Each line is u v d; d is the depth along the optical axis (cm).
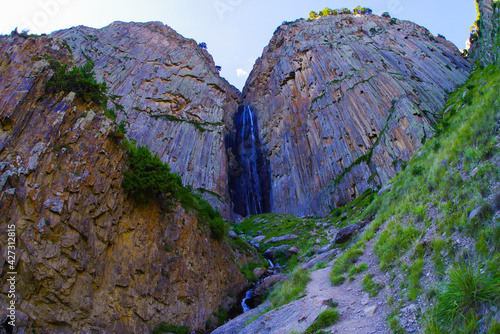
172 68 7944
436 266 854
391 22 8875
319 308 1024
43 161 1370
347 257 1532
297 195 6159
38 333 1120
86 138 1580
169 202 1902
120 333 1368
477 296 623
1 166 1254
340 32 8225
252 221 5134
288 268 2708
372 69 6481
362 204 4106
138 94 7144
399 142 4844
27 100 1498
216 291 2097
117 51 8050
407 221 1326
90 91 1738
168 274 1722
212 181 6119
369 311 896
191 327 1722
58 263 1248
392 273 1054
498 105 1293
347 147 5712
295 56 8188
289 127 7306
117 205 1594
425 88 6162
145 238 1681
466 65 7769
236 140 8225
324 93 6800
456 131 1669
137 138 6297
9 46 1739
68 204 1366
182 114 7125
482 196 925
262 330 1108
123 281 1475
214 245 2322
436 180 1371
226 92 8725
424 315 716
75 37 8144
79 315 1259
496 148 1068
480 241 748
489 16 8262
